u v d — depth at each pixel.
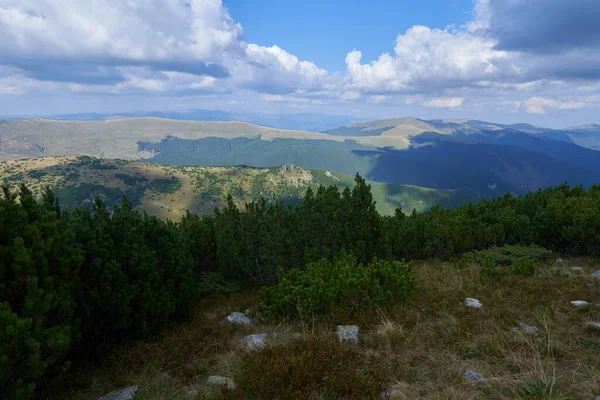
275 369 4.90
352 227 12.24
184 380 5.22
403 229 17.03
